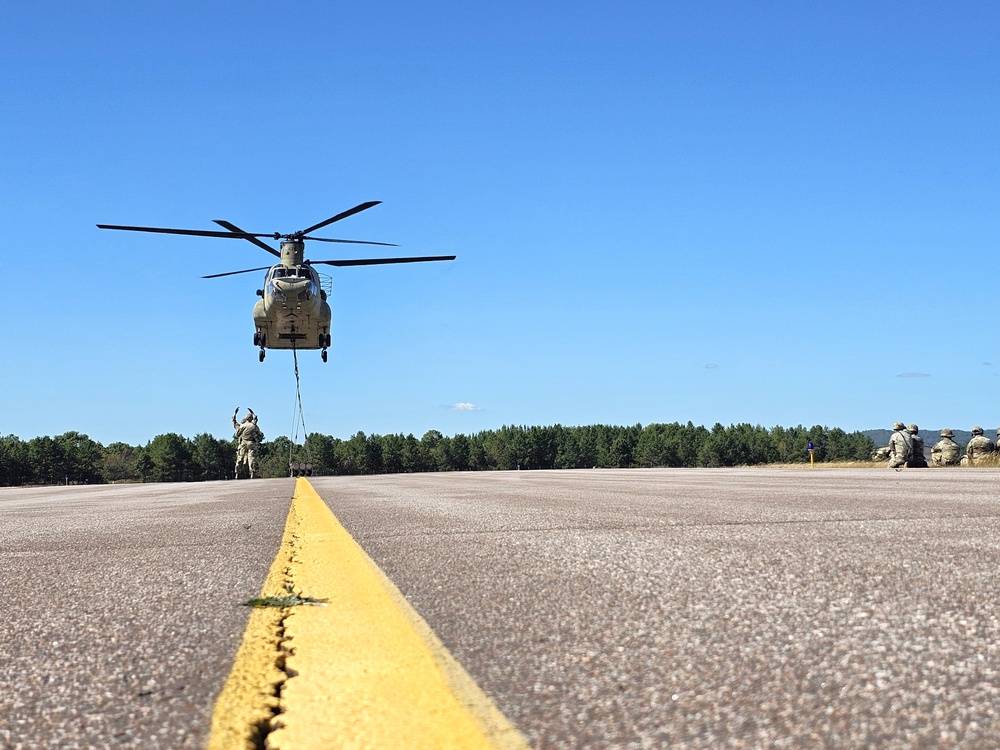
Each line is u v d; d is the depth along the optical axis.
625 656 2.49
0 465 127.81
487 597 3.53
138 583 4.30
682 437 169.62
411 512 8.55
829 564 4.08
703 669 2.32
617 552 4.79
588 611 3.16
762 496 9.91
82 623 3.30
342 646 2.76
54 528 8.27
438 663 2.49
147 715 2.08
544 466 171.62
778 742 1.77
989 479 14.48
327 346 36.22
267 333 34.62
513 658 2.52
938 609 2.99
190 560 5.22
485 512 8.20
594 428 179.00
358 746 1.82
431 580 4.04
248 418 48.25
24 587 4.32
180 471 145.88
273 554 5.41
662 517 7.03
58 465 132.25
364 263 33.97
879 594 3.29
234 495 14.97
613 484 14.98
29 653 2.81
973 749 1.70
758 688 2.13
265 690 2.26
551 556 4.71
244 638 2.91
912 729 1.82
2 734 1.98
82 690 2.33
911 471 20.81
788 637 2.64
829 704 2.00
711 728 1.86
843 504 8.19
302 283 31.14
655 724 1.90
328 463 160.62
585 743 1.80
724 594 3.39
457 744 1.81
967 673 2.21
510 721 1.95
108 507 12.28
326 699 2.17
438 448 170.50
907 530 5.58
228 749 1.81
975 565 3.96
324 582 4.12
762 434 170.62
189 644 2.85
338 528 6.98
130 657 2.70
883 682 2.15
